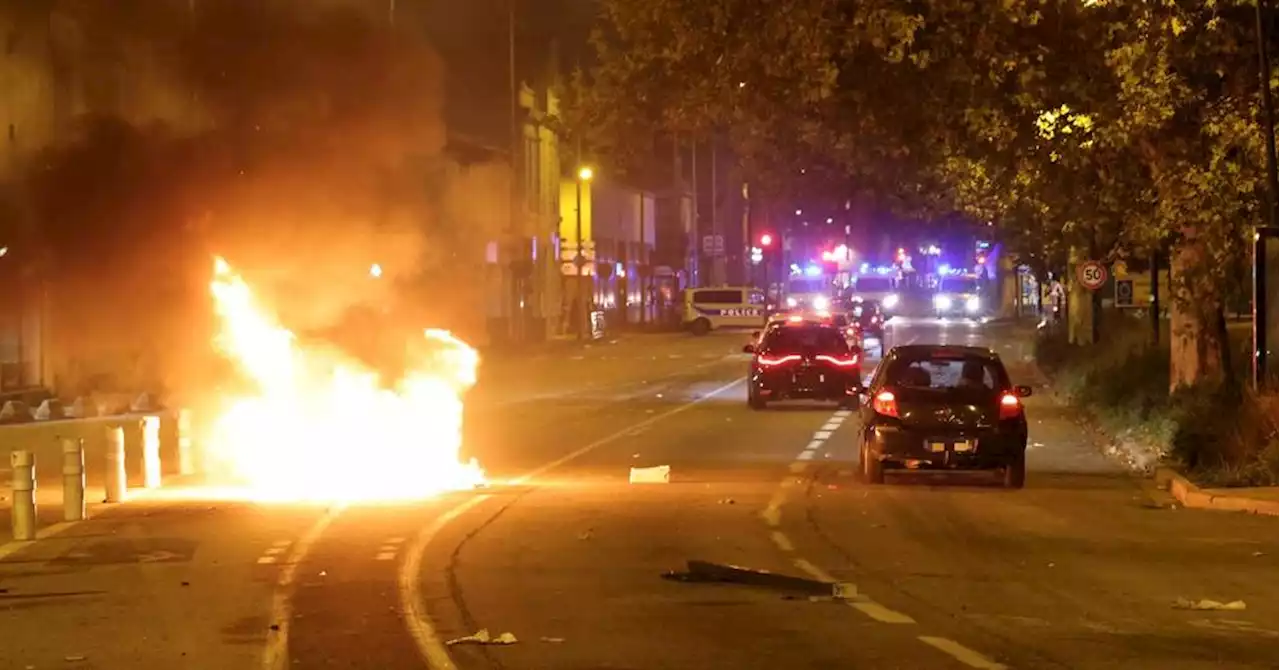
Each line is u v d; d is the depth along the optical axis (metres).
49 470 70.81
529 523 50.50
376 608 35.72
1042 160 69.50
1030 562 43.00
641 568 41.53
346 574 40.53
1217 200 63.44
